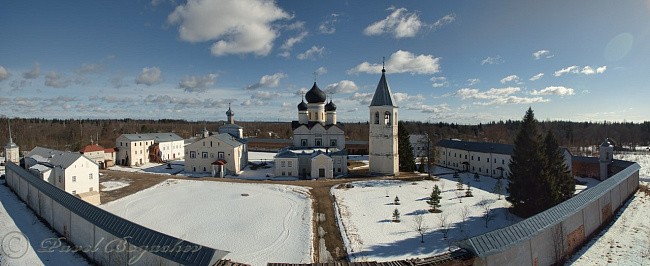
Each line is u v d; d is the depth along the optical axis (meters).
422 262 18.00
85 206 26.72
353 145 103.25
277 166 63.88
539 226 22.31
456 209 40.50
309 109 80.19
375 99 64.31
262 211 39.59
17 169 46.53
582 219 28.88
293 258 27.39
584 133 164.12
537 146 37.59
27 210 37.78
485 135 166.75
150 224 35.22
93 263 24.73
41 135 139.38
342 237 31.73
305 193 48.22
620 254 27.03
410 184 54.81
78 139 128.50
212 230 33.44
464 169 72.75
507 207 40.97
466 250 18.98
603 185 35.22
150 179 58.69
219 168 66.31
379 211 39.78
